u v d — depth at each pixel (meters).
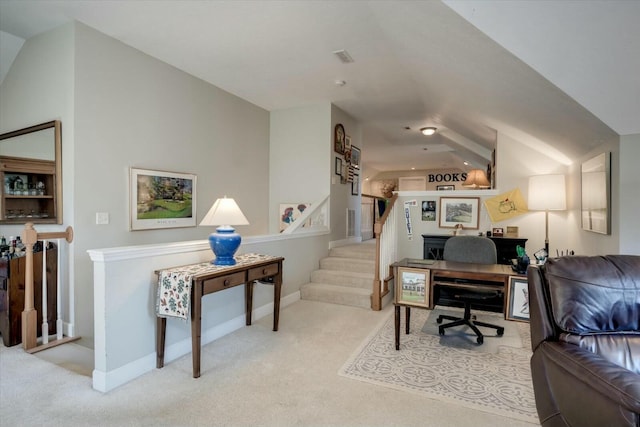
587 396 1.36
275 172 5.80
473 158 8.48
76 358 2.76
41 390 2.26
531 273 1.93
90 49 3.27
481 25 2.11
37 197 3.43
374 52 3.68
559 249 4.45
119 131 3.51
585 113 2.61
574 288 1.74
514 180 4.68
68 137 3.18
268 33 3.32
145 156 3.76
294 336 3.30
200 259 3.01
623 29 1.92
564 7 1.90
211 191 4.62
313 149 5.52
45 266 2.97
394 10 2.59
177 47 3.62
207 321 3.12
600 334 1.69
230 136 4.96
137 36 3.41
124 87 3.55
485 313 4.04
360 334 3.36
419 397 2.22
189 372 2.54
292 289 4.54
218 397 2.20
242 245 3.55
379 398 2.21
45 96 3.38
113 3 2.88
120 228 3.52
